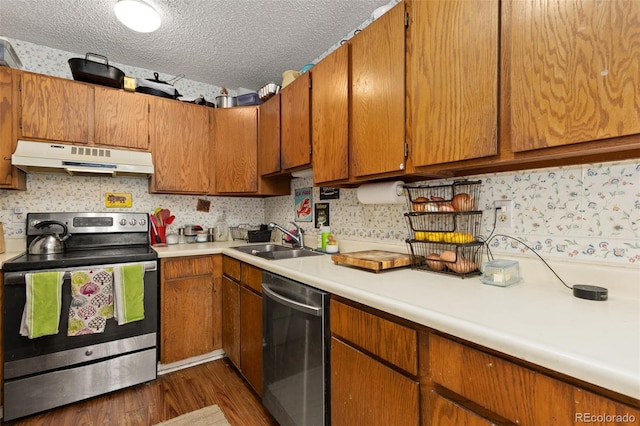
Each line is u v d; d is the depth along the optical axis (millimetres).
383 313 950
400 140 1272
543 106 848
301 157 1961
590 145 778
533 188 1159
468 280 1173
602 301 884
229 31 2061
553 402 579
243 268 1934
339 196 2160
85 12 1859
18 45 2164
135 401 1780
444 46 1101
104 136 2158
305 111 1919
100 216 2287
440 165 1149
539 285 1082
